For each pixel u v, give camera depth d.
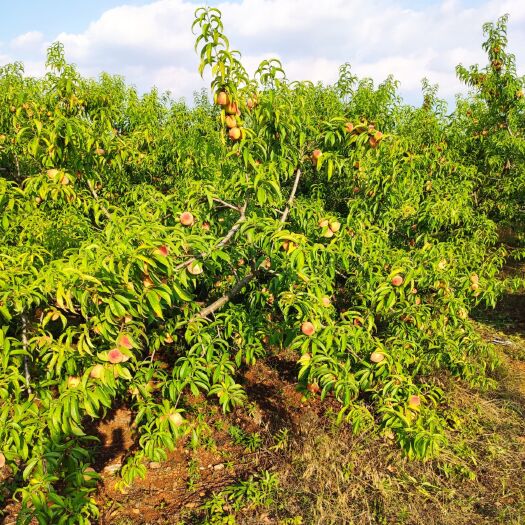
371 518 3.01
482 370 4.34
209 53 2.24
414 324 3.51
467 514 3.08
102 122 4.03
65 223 3.34
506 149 7.72
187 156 5.72
